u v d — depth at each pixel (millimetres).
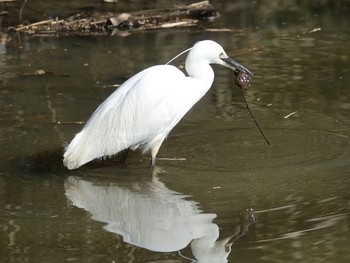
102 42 17922
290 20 19562
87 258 8547
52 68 15922
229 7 20969
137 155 11805
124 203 10039
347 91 14219
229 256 8547
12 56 16797
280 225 9281
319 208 9727
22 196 10297
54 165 11367
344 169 10953
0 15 19938
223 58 11758
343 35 18078
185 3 20891
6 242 8938
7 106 13672
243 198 10078
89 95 14258
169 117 11328
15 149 11859
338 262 8383
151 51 17062
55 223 9461
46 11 20328
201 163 11312
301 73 15320
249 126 12734
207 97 14109
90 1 21406
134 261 8469
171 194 10281
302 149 11734
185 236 9070
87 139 11172
